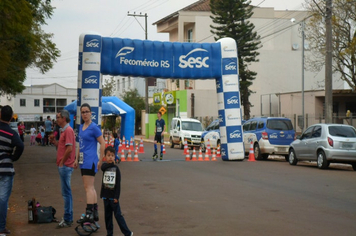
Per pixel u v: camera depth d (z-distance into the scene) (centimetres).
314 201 1070
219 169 1780
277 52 5194
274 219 875
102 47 2023
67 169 820
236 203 1047
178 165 1936
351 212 943
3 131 749
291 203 1045
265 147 2228
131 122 3262
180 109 4997
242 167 1859
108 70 2028
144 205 1030
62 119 828
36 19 2150
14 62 2028
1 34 1235
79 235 763
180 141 3359
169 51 2122
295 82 5222
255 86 5162
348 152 1736
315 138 1842
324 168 1792
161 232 780
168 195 1164
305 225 823
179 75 2131
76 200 1109
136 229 804
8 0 1170
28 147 3556
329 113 2092
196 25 4978
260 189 1257
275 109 5122
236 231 780
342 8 2911
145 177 1527
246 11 4403
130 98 6306
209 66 2155
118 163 2016
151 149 3250
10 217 916
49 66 2797
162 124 2216
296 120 3872
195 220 872
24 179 1511
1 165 743
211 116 4869
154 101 5862
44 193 1222
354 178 1498
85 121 802
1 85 2383
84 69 1970
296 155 1964
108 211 724
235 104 2170
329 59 2095
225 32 4047
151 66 2091
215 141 2811
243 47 4134
